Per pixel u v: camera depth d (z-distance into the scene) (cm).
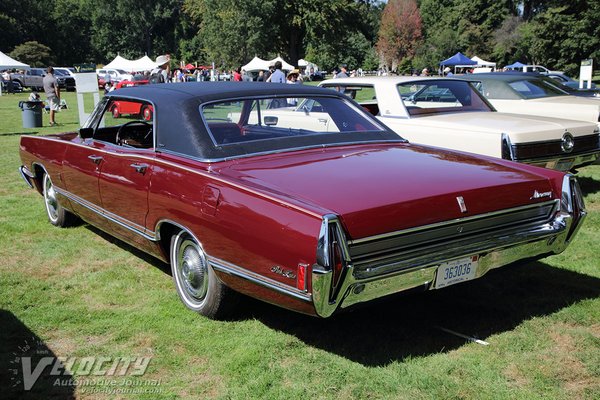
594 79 4219
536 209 342
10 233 564
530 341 332
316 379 297
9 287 426
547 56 4275
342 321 363
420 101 707
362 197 287
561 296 398
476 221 312
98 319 371
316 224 266
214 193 321
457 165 355
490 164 367
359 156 368
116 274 450
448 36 6894
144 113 414
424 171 335
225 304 353
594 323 356
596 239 527
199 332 350
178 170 352
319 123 420
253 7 5378
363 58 8981
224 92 395
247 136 384
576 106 826
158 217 370
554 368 303
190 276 367
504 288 415
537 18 4472
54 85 1628
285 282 283
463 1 7025
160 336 346
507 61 6456
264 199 293
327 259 262
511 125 619
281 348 330
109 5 9038
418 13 7925
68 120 1800
